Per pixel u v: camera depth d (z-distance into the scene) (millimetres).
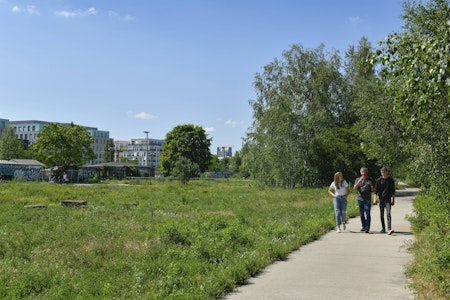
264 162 48062
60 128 77500
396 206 25219
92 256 9984
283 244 11141
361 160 43125
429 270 7789
